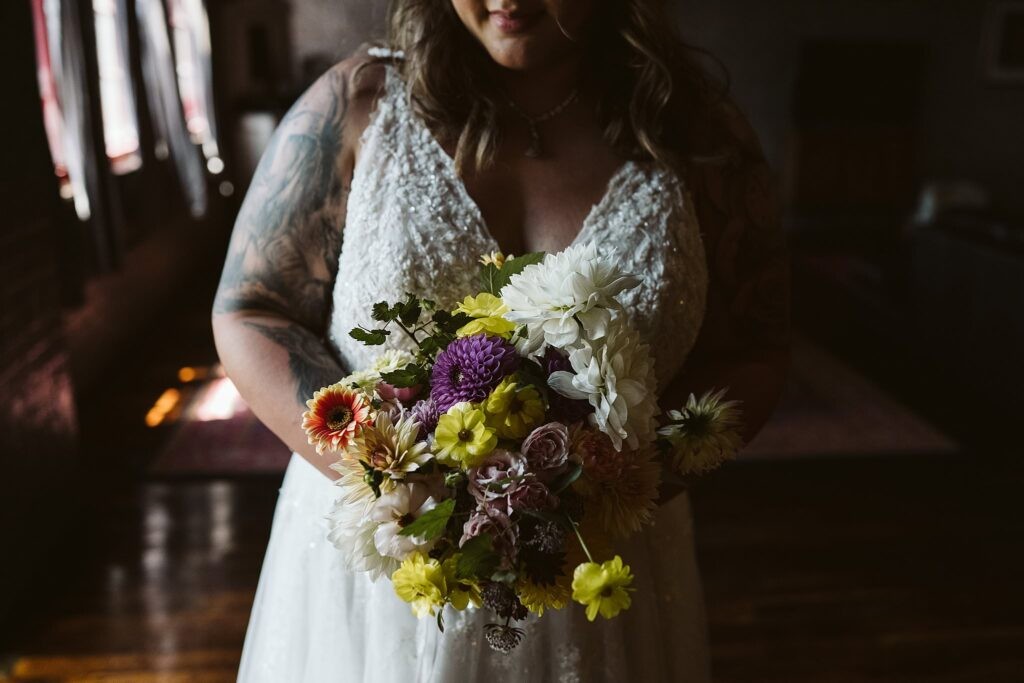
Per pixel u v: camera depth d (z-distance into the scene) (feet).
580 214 3.56
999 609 9.24
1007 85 32.78
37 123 9.49
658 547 3.86
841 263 23.04
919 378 16.26
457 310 3.07
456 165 3.47
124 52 18.75
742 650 8.50
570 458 2.66
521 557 2.58
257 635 4.00
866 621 8.99
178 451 12.80
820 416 14.34
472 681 3.25
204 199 23.17
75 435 10.57
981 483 12.13
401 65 3.59
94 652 8.34
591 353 2.70
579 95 3.62
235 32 28.89
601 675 3.41
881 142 32.07
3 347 8.61
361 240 3.44
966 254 14.96
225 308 3.58
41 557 9.47
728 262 3.81
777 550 10.33
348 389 2.76
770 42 32.04
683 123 3.73
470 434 2.61
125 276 17.92
